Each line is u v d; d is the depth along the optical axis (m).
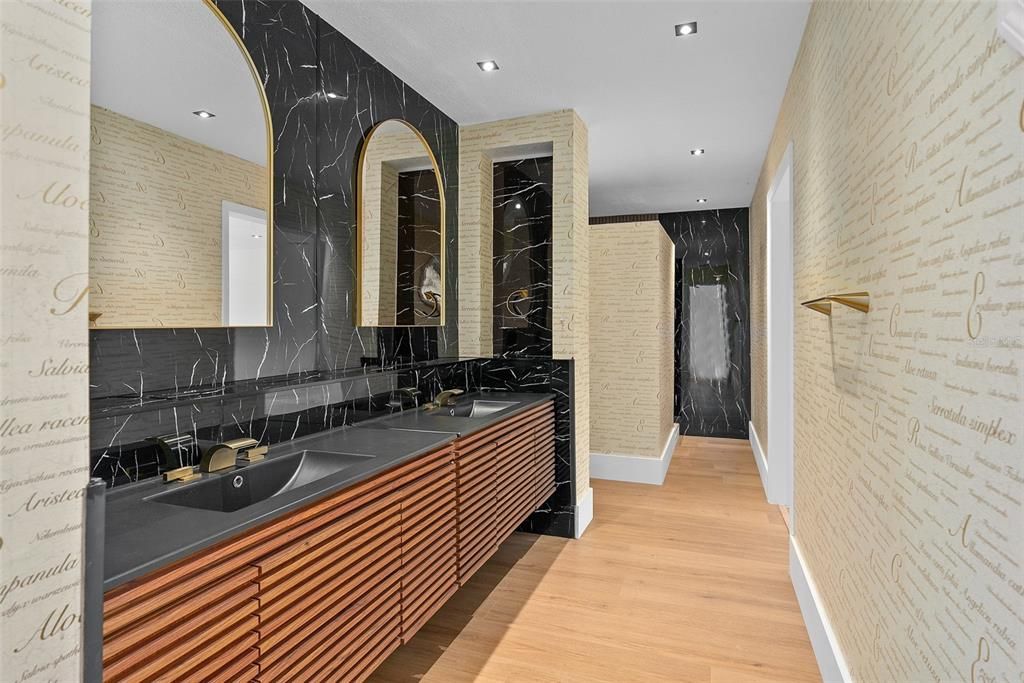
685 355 6.62
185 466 1.58
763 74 2.89
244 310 1.93
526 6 2.27
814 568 2.32
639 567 2.96
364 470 1.55
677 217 6.62
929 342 1.10
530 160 3.65
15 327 0.65
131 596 0.92
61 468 0.69
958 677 0.96
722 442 6.26
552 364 3.48
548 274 3.58
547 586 2.74
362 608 1.55
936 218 1.07
